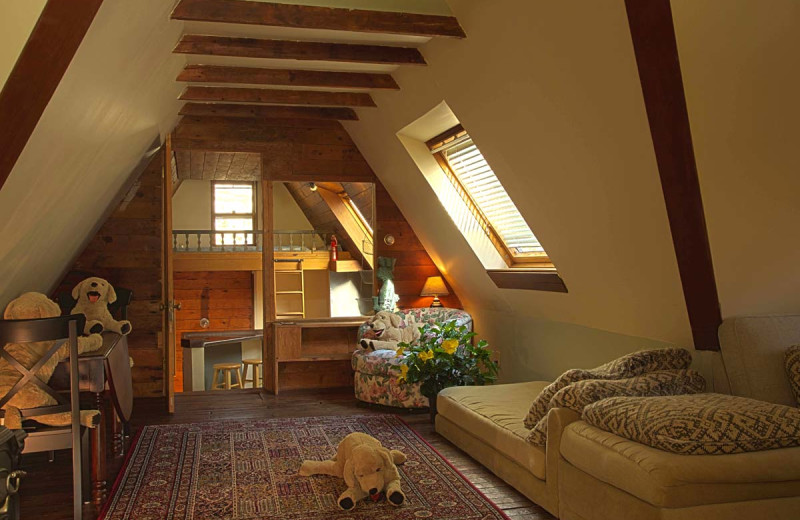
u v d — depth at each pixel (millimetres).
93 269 5590
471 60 3543
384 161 5859
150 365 5633
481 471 3648
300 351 6016
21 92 1953
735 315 3137
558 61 2871
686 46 2281
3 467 2109
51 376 3377
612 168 3039
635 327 3811
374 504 3154
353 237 7324
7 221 2547
